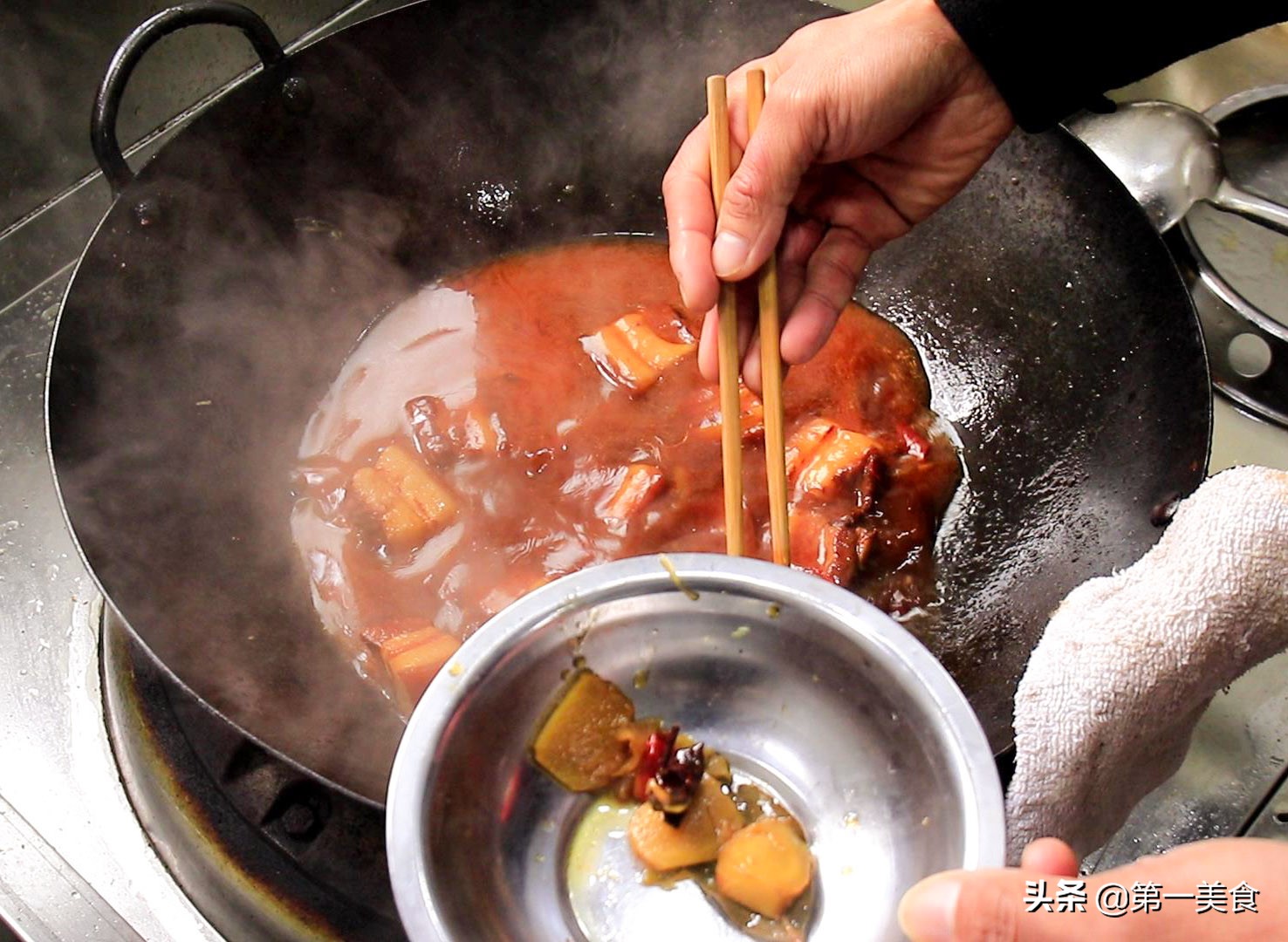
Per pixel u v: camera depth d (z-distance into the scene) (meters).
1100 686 0.50
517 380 0.70
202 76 0.75
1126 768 0.52
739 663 0.47
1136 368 0.63
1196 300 0.68
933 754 0.43
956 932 0.38
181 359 0.63
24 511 0.66
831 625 0.45
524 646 0.45
